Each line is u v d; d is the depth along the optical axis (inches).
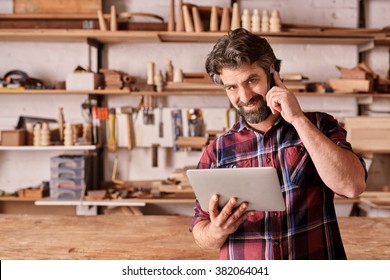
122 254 70.0
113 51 159.2
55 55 159.0
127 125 155.9
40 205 158.4
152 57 159.2
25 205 158.1
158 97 159.8
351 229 81.7
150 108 157.0
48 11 150.3
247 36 53.4
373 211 150.9
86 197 146.3
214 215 52.7
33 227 84.1
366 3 159.2
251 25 141.9
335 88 145.9
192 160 162.1
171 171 162.6
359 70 142.7
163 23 145.9
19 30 142.7
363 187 50.6
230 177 49.7
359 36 143.5
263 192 50.3
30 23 145.0
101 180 161.0
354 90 142.6
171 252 70.9
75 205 158.4
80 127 152.3
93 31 141.3
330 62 159.0
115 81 146.6
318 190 54.8
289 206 54.2
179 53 159.0
